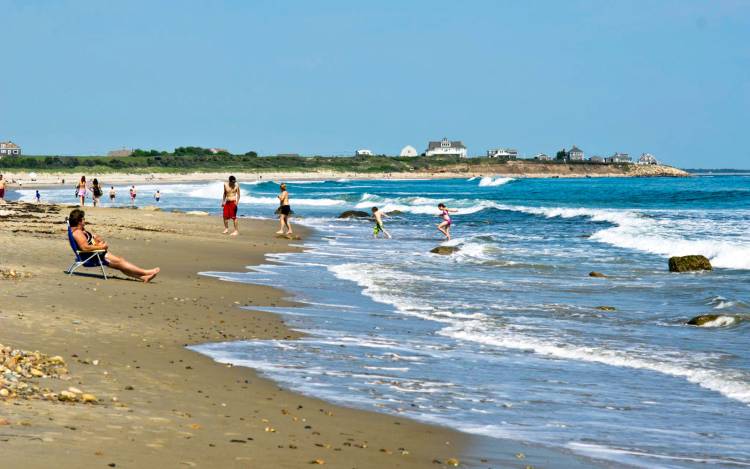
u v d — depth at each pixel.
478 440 15.91
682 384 21.56
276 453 13.69
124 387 17.72
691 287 41.56
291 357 23.08
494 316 32.31
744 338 28.09
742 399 20.05
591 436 16.67
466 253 59.19
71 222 36.34
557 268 50.22
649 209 113.81
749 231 70.94
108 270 39.44
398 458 14.20
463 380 21.38
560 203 144.62
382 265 50.56
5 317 25.03
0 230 57.41
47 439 12.73
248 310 31.39
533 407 18.88
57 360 19.11
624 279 45.19
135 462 12.11
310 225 91.25
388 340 26.69
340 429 16.00
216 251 55.09
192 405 16.77
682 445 16.27
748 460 15.41
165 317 28.06
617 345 26.72
